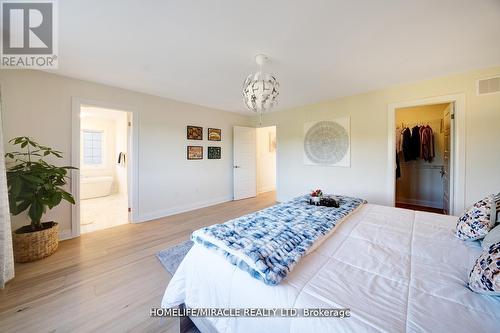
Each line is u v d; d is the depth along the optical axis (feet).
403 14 5.00
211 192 15.07
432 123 13.62
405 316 2.34
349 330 2.21
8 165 7.50
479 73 8.23
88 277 6.15
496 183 8.03
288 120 14.80
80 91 9.18
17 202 7.14
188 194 13.60
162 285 5.80
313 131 13.34
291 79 9.23
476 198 8.36
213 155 15.11
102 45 6.39
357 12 4.94
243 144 16.99
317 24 5.40
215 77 8.98
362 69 8.21
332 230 4.87
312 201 7.14
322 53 6.91
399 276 3.13
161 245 8.31
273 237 4.22
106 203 15.34
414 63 7.68
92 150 18.85
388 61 7.52
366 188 11.29
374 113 10.88
